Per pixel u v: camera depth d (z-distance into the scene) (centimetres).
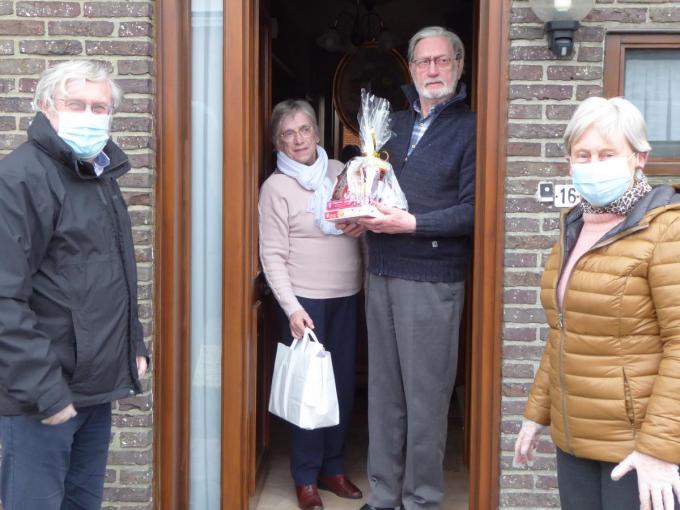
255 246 336
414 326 302
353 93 536
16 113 293
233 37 300
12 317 198
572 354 199
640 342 190
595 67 285
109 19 290
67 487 240
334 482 357
